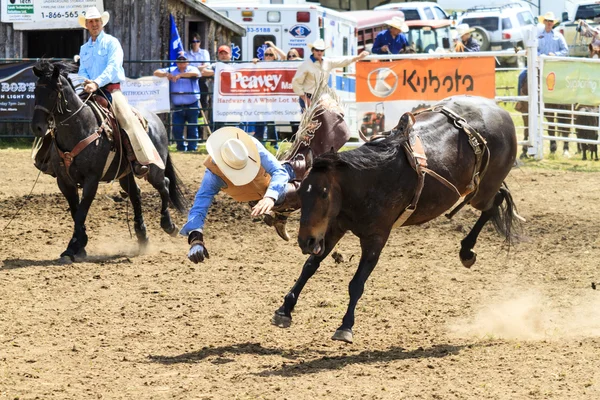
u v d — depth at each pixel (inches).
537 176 1779.0
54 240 1293.1
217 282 1067.9
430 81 1962.4
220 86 2058.3
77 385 709.3
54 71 1114.1
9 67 2149.4
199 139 2124.8
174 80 2100.1
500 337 848.9
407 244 1278.3
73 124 1147.9
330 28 2578.7
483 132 917.2
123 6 2304.4
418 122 886.4
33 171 1841.8
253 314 931.3
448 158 866.8
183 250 1259.2
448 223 1382.9
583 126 1937.7
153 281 1070.4
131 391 696.4
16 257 1186.0
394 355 790.5
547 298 995.9
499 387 695.7
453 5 4124.0
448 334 861.8
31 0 2321.6
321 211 757.3
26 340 831.1
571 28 3540.8
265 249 1252.5
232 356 789.9
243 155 808.9
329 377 726.5
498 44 3499.0
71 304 961.5
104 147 1176.8
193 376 732.7
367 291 1026.7
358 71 1995.6
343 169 775.1
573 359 765.3
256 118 2062.0
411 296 1005.2
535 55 1942.7
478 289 1037.8
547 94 1975.9
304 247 751.1
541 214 1438.2
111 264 1157.1
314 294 1011.3
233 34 2492.6
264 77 2052.2
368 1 3590.1
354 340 842.8
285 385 706.2
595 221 1391.5
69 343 824.3
